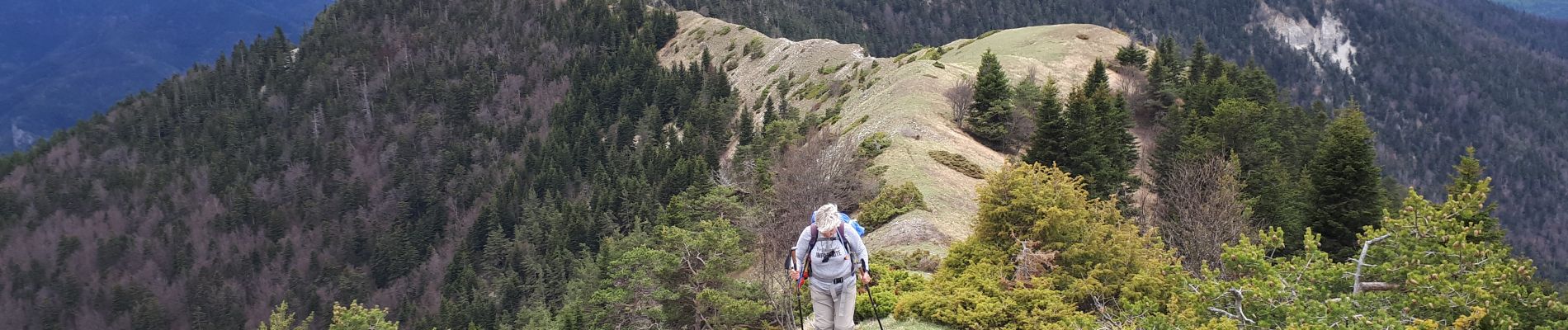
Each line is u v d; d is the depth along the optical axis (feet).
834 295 39.96
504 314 248.32
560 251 261.03
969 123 187.93
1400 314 50.31
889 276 66.90
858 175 141.18
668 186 241.55
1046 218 65.31
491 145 466.70
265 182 490.08
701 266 94.94
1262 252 55.01
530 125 482.69
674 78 413.59
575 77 506.48
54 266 449.06
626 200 264.72
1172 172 137.39
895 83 233.76
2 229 476.95
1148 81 239.91
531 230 316.40
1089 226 67.15
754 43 431.84
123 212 484.74
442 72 568.82
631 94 437.58
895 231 110.22
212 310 401.49
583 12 581.94
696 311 93.30
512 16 613.93
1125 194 135.03
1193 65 273.33
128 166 531.50
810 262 40.11
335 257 418.72
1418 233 55.72
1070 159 124.67
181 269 428.56
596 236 257.14
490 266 312.50
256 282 414.41
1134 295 61.00
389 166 489.67
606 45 544.21
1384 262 57.16
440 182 445.37
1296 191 130.11
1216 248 98.68
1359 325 45.01
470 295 289.53
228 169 502.38
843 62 337.31
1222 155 139.74
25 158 546.26
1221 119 148.36
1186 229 106.22
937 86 221.46
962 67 259.60
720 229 94.73
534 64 545.85
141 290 416.67
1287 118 204.74
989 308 56.34
